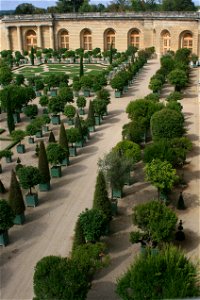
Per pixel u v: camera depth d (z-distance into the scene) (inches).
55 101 1980.8
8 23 4249.5
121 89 2461.9
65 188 1354.6
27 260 990.4
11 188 1127.6
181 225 1036.5
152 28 3878.0
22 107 2192.4
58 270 727.7
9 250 1034.7
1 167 1515.7
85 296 731.4
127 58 3531.0
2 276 936.3
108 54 3676.2
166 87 2618.1
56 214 1195.9
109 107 2251.5
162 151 1307.8
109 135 1823.3
